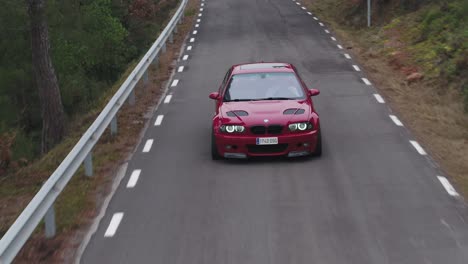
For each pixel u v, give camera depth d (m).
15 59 37.53
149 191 11.91
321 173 12.50
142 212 10.77
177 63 28.08
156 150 14.89
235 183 12.07
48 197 9.72
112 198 11.62
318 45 31.38
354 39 32.91
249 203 10.95
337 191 11.40
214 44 33.03
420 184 11.70
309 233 9.50
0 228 11.12
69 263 8.84
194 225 10.03
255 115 13.16
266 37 34.81
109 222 10.38
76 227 10.22
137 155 14.55
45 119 27.17
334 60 27.17
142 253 9.04
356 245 8.99
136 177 12.84
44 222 10.62
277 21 41.78
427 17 29.27
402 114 17.92
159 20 56.28
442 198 10.88
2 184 14.34
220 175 12.62
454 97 20.47
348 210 10.44
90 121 19.61
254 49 30.86
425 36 27.67
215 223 10.07
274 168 12.91
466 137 16.27
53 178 9.91
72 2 41.06
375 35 32.31
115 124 16.25
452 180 11.98
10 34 36.66
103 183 12.57
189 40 34.97
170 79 24.59
